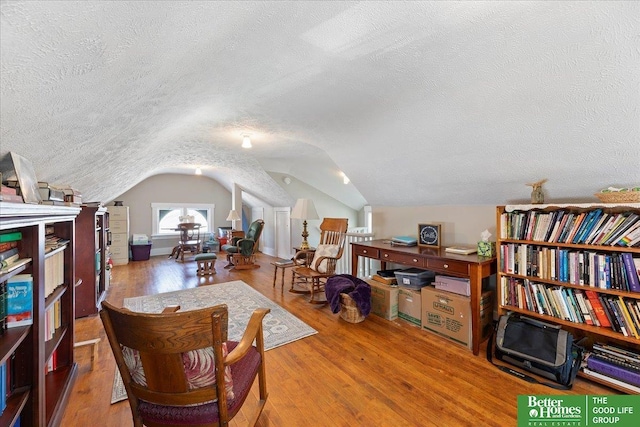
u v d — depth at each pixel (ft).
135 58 3.17
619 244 5.68
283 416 5.18
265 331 8.59
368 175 10.82
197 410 3.67
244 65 4.83
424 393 5.79
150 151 10.55
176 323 3.30
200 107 6.75
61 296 6.03
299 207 13.46
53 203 5.04
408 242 10.49
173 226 23.77
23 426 4.08
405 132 7.55
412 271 9.92
